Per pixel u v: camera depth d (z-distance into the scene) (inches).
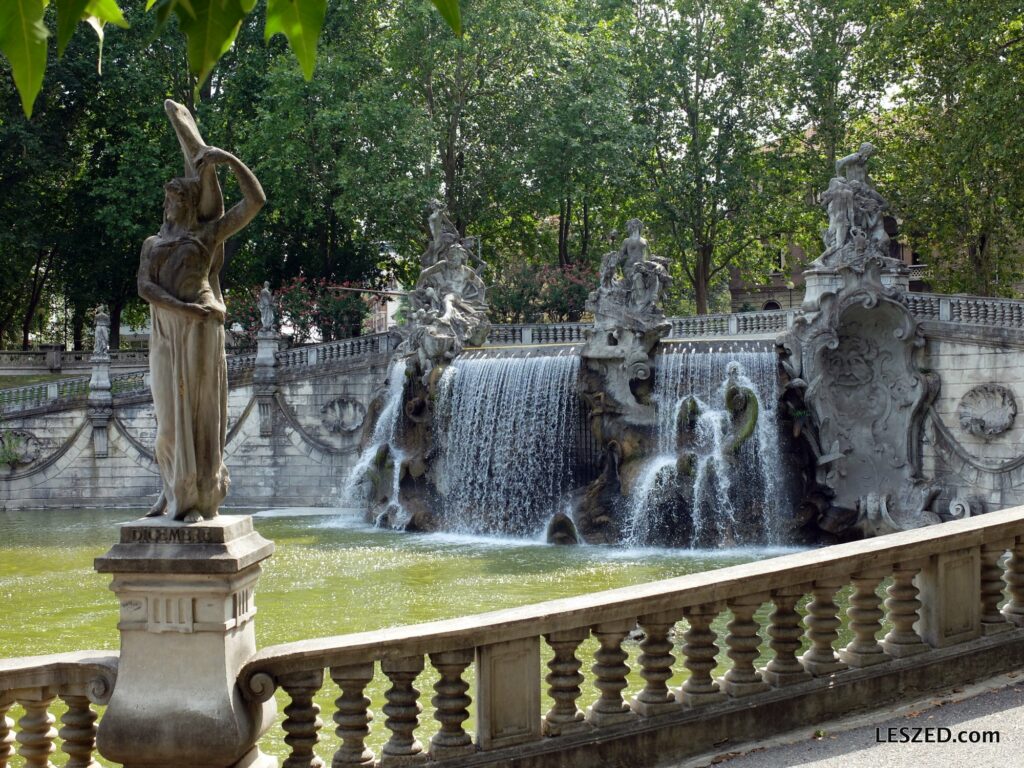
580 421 1563.7
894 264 1510.8
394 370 1755.7
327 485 1925.4
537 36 2167.8
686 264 2513.5
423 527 1590.8
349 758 340.8
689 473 1428.4
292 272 2549.2
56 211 2566.4
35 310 2947.8
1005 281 2140.7
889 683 394.0
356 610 984.3
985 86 1717.5
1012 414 1413.6
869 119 2324.1
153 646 329.7
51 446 1957.4
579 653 729.0
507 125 2255.2
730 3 2336.4
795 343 1507.1
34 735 348.8
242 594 341.7
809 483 1477.6
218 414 346.0
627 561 1290.6
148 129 2492.6
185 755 325.7
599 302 1540.4
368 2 2299.5
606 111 2204.7
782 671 382.6
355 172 2117.4
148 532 332.8
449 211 2304.4
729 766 343.6
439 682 348.2
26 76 164.4
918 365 1497.3
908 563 398.9
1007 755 332.8
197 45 167.8
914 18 1808.6
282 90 2149.4
